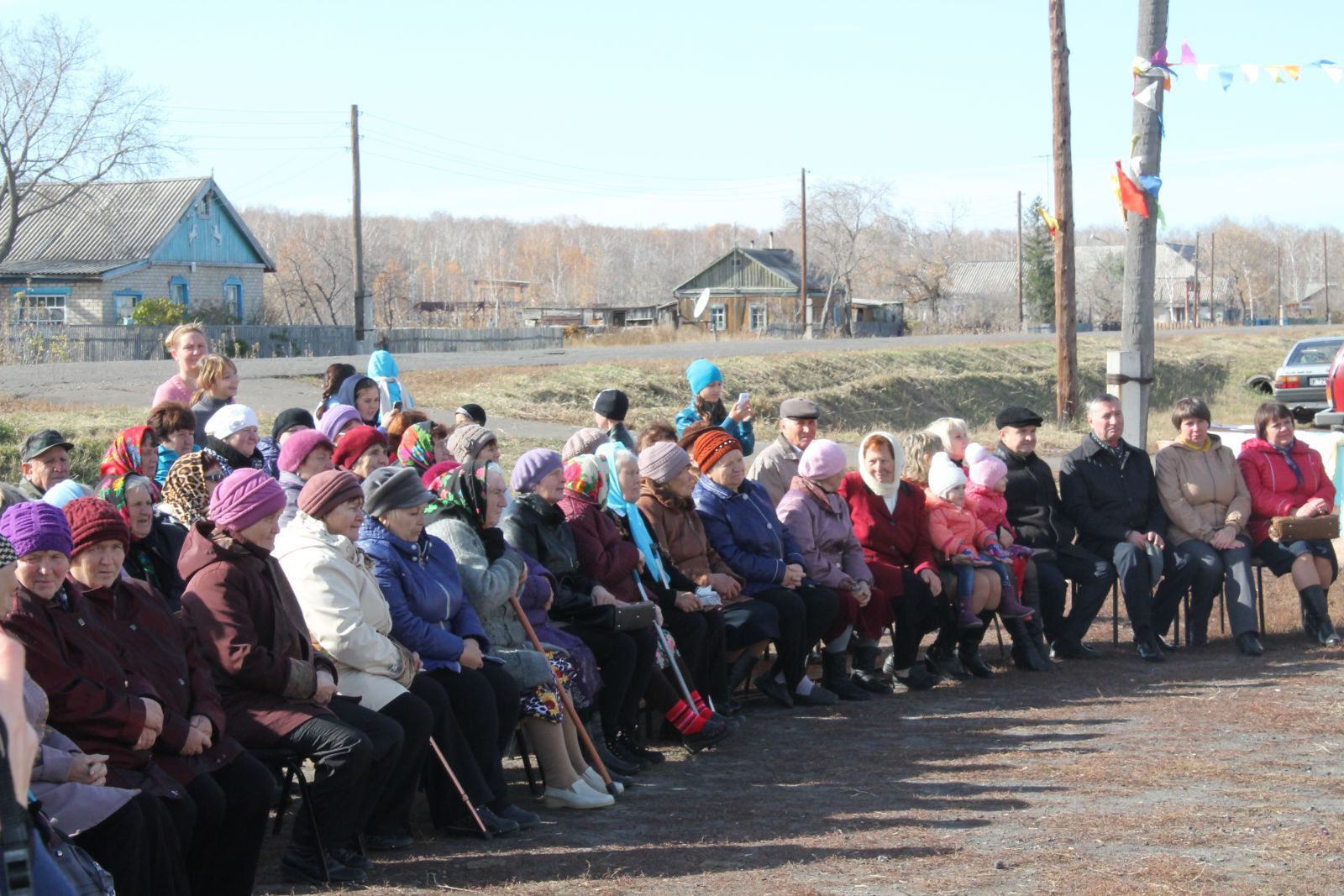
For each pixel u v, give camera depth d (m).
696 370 11.30
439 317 75.50
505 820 5.86
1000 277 105.94
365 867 5.31
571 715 6.44
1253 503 9.96
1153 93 12.36
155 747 4.71
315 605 5.59
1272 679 8.64
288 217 114.94
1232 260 121.00
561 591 7.03
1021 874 5.03
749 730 7.80
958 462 9.56
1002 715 7.95
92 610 4.73
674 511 8.05
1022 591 9.42
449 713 5.86
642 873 5.19
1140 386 12.72
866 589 8.62
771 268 75.94
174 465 6.27
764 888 4.95
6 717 3.05
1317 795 6.06
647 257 138.38
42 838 3.62
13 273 46.50
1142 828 5.60
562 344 50.16
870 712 8.20
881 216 78.81
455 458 7.25
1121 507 9.66
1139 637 9.53
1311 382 25.73
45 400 20.00
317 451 6.95
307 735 5.16
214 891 4.91
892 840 5.54
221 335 41.16
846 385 31.66
